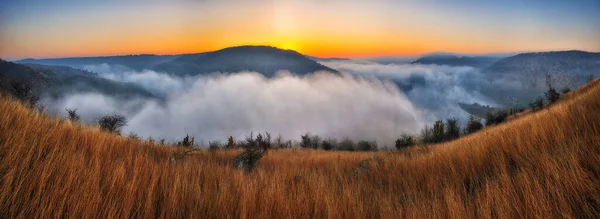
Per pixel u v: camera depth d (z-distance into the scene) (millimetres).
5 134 2449
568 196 2256
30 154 2248
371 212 2830
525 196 2307
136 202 2254
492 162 3881
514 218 2219
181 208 2328
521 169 3082
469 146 5418
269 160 10219
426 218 2455
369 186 4453
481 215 2324
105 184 2283
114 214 1903
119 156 3795
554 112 4859
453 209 2447
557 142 3371
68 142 3340
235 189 3240
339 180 5152
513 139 4281
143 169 3082
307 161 9961
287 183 4086
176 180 2752
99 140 3979
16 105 3541
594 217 2002
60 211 1764
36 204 1820
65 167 2236
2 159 2121
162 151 7227
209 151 10727
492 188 2848
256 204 2740
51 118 4344
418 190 4051
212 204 2574
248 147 8227
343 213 2725
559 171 2605
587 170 2459
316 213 2670
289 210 2541
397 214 2758
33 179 1991
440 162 5078
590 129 3209
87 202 1923
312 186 3766
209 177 3828
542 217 2080
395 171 5414
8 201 1747
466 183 3855
